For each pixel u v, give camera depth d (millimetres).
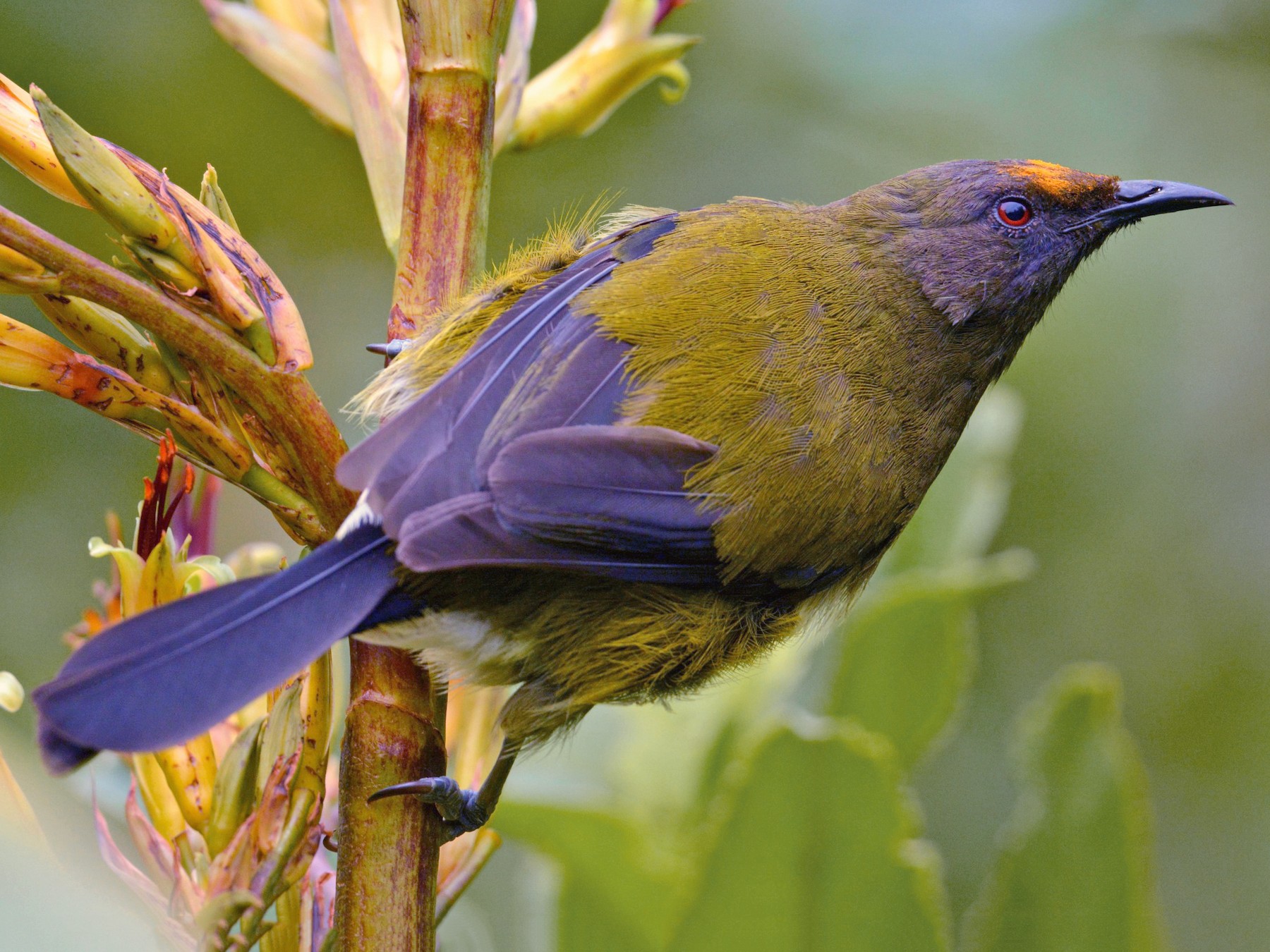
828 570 1726
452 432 1696
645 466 1707
